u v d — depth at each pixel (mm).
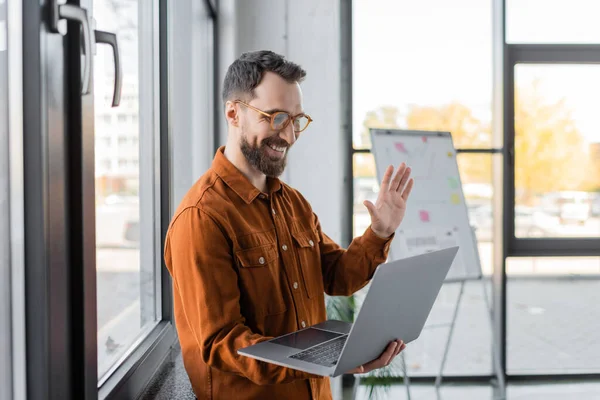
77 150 881
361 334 972
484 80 3656
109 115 1254
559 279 3926
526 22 3684
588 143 3727
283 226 1354
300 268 1364
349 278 1478
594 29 3682
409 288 1075
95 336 959
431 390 3578
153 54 1738
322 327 1248
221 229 1197
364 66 3621
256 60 1250
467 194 3711
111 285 1296
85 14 859
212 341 1127
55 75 817
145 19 1631
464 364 3686
